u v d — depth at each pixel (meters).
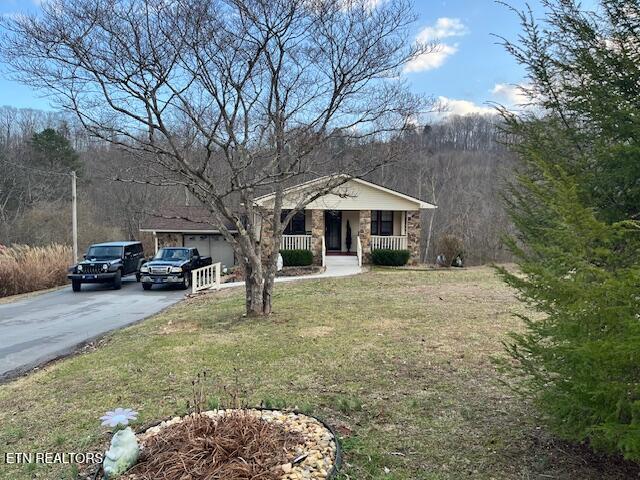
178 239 23.48
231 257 23.48
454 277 15.48
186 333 8.19
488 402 4.48
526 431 3.79
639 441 2.25
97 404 4.98
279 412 4.10
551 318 3.09
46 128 36.12
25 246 20.83
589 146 3.55
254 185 8.34
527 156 3.76
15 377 6.91
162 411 4.61
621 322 2.40
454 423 4.02
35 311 13.05
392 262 21.22
